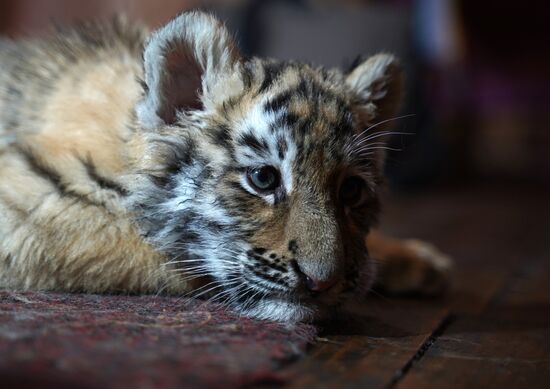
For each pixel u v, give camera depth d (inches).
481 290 25.2
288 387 12.5
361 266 17.8
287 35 43.7
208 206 17.6
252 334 15.0
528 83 77.9
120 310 16.3
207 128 18.0
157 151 18.3
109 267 18.4
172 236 18.3
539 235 40.8
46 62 21.5
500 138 82.0
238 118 17.8
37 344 12.8
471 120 75.6
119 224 18.5
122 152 18.7
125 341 13.5
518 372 14.8
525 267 30.8
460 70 69.3
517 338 17.9
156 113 18.4
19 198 18.2
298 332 15.6
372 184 19.1
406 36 45.1
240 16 43.3
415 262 23.1
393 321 18.8
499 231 41.4
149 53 18.1
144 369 12.0
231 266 17.3
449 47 48.9
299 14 44.2
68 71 20.9
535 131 80.0
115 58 21.2
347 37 43.6
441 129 64.3
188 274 18.5
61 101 20.0
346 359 14.6
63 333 13.6
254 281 16.9
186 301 18.0
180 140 18.1
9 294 17.5
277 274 16.5
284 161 17.1
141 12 45.4
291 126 17.2
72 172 18.5
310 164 17.1
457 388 13.6
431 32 47.4
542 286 26.6
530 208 52.7
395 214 44.9
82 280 18.4
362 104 19.8
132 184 18.4
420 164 54.0
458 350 16.4
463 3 67.8
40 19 47.6
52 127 19.6
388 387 13.2
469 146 75.3
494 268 30.2
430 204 51.3
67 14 47.2
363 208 18.9
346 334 16.8
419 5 47.3
